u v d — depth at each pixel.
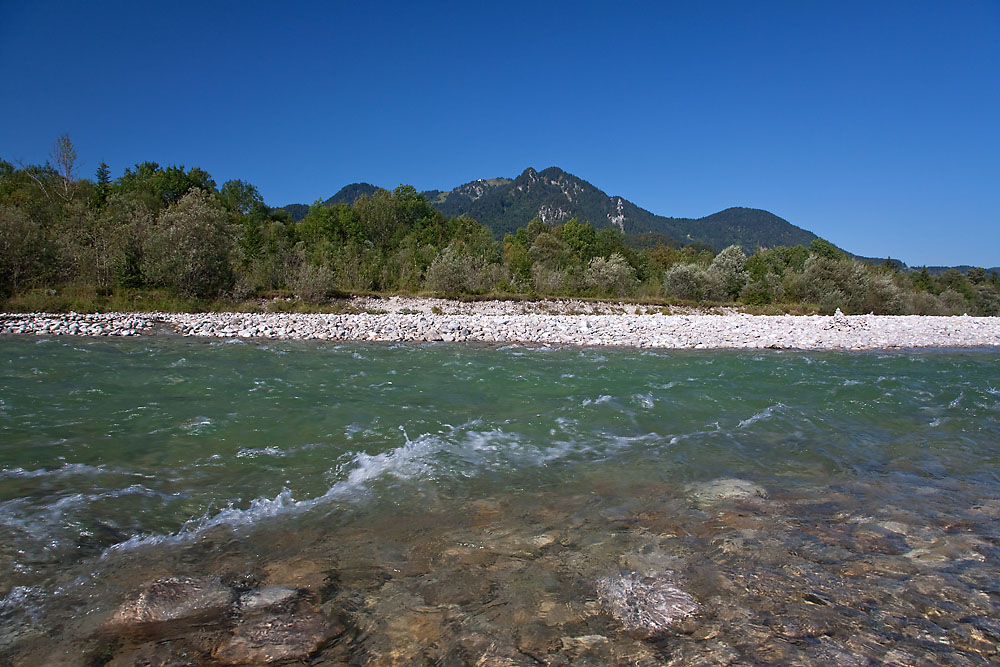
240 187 64.25
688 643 3.25
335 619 3.46
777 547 4.55
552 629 3.38
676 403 10.18
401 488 5.83
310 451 6.96
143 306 23.55
